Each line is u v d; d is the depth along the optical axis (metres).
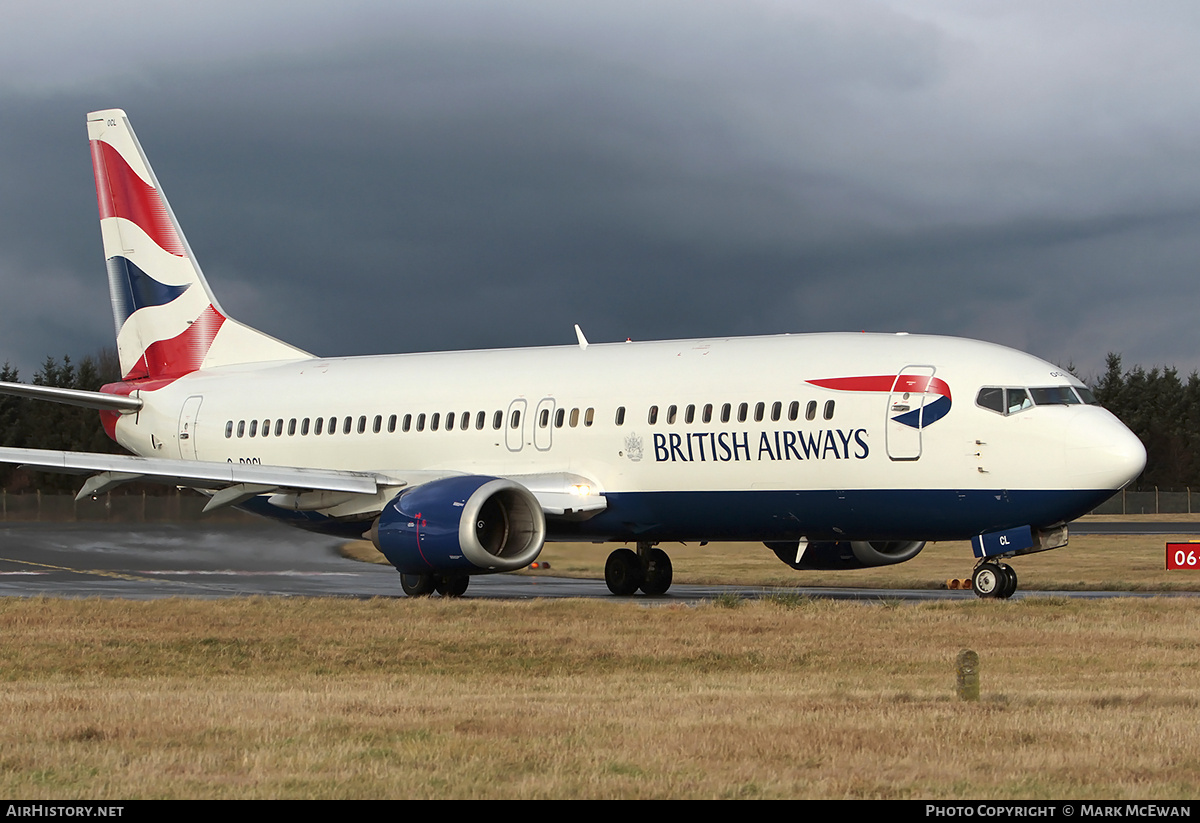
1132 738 22.27
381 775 19.86
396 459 65.62
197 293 76.94
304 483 59.28
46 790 19.09
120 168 78.69
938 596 57.78
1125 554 90.25
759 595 56.75
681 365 58.81
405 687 29.89
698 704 26.30
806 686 29.36
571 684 30.08
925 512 52.69
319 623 42.41
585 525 60.16
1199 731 22.86
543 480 59.31
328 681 31.12
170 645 37.22
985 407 51.44
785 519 55.62
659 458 57.66
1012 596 54.81
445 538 54.81
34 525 124.56
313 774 19.94
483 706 26.14
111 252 79.19
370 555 93.38
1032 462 50.50
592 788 19.00
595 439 59.41
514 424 61.88
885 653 34.75
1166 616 42.81
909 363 53.44
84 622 42.62
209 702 26.84
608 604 48.38
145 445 75.25
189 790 19.03
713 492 56.59
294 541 102.44
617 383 59.84
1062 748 21.59
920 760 20.73
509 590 65.69
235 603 48.75
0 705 26.52
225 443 71.62
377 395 67.12
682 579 73.12
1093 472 49.72
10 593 60.81
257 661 34.66
